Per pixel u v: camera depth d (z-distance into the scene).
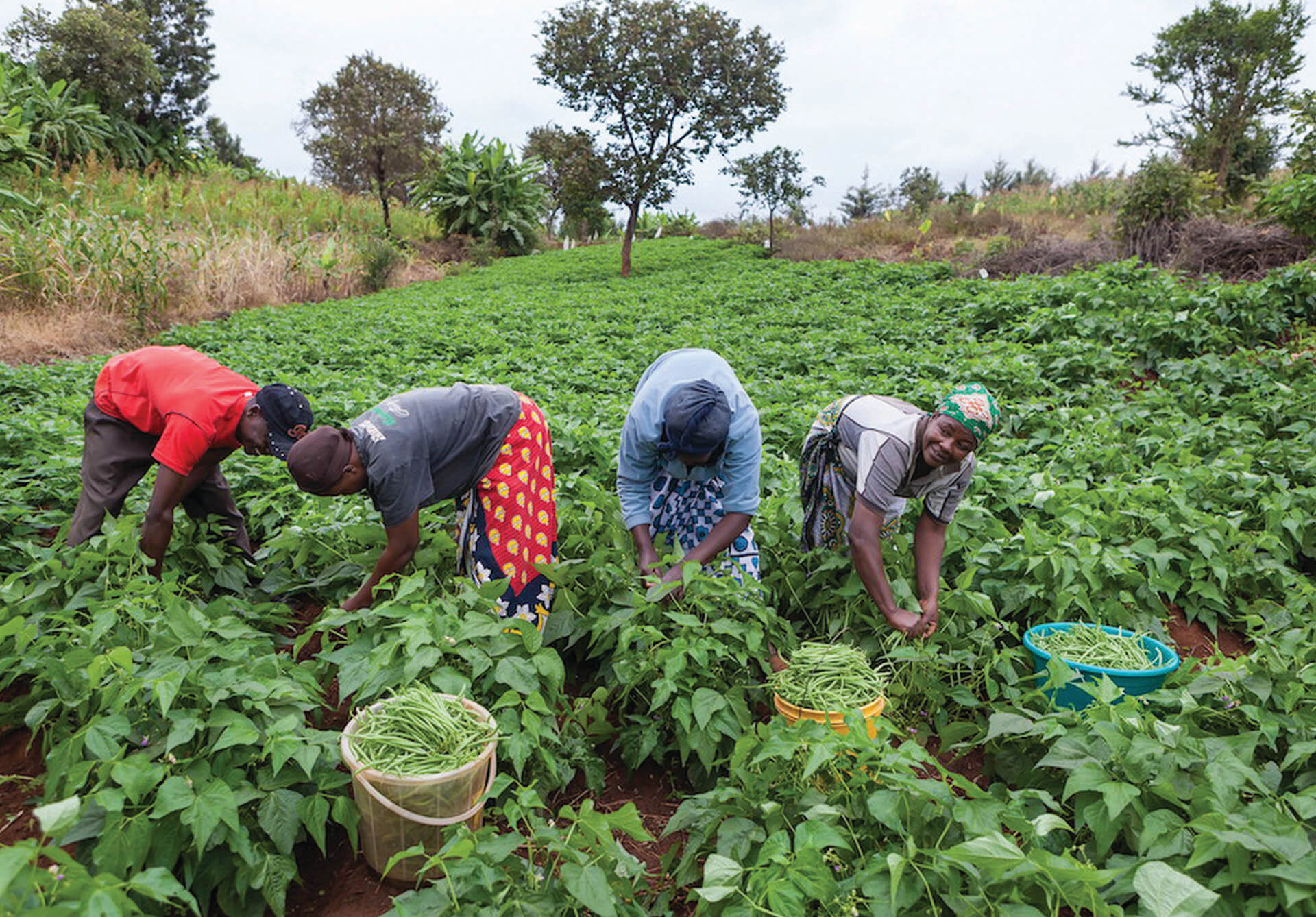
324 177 31.52
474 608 3.30
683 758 3.04
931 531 3.61
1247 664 3.16
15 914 1.71
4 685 3.10
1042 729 2.73
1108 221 20.59
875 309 14.12
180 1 37.91
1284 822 2.19
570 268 27.14
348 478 3.09
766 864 2.31
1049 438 6.73
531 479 3.58
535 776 3.04
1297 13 26.39
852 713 2.66
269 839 2.56
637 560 3.86
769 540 4.25
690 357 3.55
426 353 11.14
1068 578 3.91
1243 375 7.83
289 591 4.28
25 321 11.57
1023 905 2.08
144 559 3.62
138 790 2.27
